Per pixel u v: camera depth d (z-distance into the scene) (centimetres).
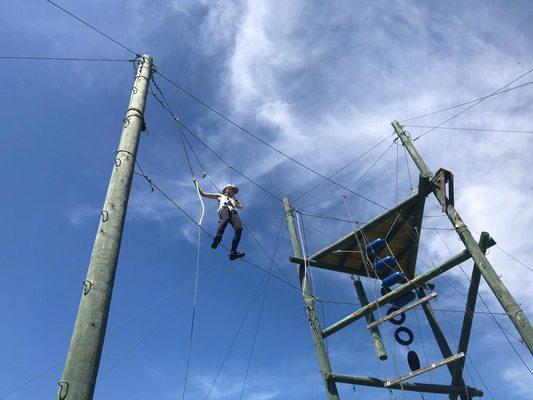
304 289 1208
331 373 1040
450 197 1038
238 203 966
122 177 633
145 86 817
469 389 1027
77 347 460
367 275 1230
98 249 545
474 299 979
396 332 1066
